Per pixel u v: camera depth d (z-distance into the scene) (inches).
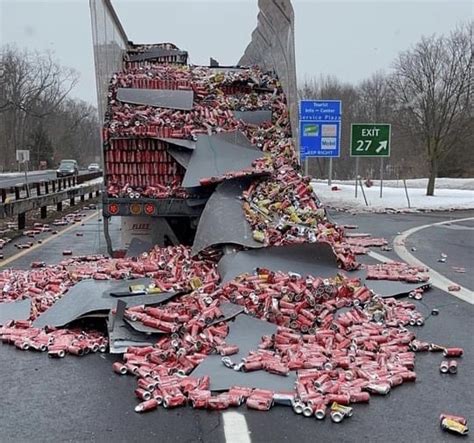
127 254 334.3
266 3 410.9
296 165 364.5
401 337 209.8
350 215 789.2
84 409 154.3
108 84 362.3
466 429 141.9
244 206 302.2
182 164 326.3
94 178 1609.3
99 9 343.0
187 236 344.5
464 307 266.5
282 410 153.2
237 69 427.8
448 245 482.9
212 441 136.1
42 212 701.3
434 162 1143.6
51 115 3595.0
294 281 237.8
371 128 902.4
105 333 213.0
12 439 137.8
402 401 160.9
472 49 1219.2
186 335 196.1
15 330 215.8
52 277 284.8
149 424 145.0
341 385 165.0
